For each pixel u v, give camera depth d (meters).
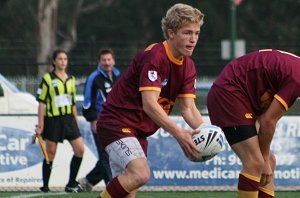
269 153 22.48
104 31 140.00
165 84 20.17
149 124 20.61
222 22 135.88
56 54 32.81
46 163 32.56
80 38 139.00
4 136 34.12
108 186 19.97
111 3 137.12
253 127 21.52
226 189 34.03
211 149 19.94
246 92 21.53
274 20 138.38
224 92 21.66
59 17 129.00
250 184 21.39
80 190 32.78
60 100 32.47
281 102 20.69
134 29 141.12
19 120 34.16
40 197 30.94
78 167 32.75
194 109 20.98
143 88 19.66
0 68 65.00
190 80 20.73
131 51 64.69
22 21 129.38
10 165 34.12
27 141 34.12
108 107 20.61
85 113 31.84
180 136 19.41
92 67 50.81
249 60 21.67
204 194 32.53
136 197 31.36
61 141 32.75
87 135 34.41
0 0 130.75
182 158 34.09
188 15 19.59
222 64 56.84
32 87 53.84
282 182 34.22
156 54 19.81
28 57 65.38
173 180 34.03
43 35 107.25
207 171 34.09
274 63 21.19
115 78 32.03
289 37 133.88
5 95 48.00
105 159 30.75
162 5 140.88
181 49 19.78
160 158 34.03
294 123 34.31
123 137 20.23
